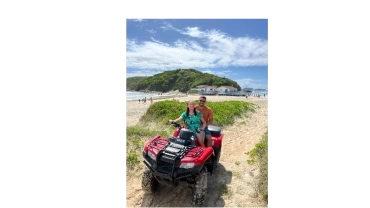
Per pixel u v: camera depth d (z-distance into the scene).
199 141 4.31
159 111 10.16
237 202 4.06
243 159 5.82
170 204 3.94
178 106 10.46
